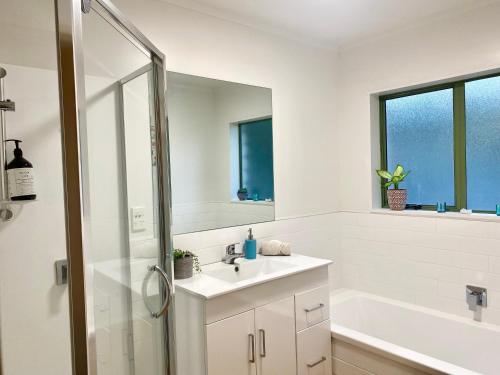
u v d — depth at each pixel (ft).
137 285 4.69
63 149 2.87
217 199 8.17
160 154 5.44
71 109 2.89
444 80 8.95
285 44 9.50
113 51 4.08
